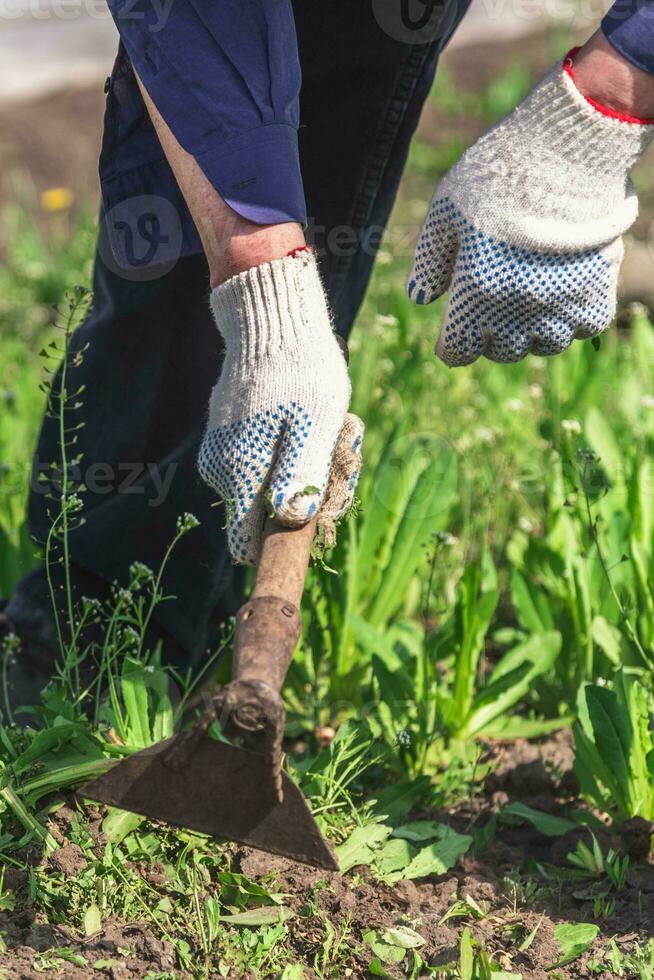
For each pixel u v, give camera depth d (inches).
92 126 546.3
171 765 104.3
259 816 107.1
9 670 172.1
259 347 113.5
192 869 136.6
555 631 189.9
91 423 169.9
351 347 266.4
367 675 200.5
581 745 162.7
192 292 156.5
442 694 189.2
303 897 137.4
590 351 273.7
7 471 225.8
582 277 123.6
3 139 525.0
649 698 169.2
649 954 131.2
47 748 143.2
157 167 144.9
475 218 121.6
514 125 121.5
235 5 117.0
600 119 118.2
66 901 130.3
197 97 116.3
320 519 118.6
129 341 162.6
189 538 167.5
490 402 275.1
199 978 122.6
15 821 138.2
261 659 99.3
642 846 153.0
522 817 167.8
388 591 202.2
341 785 159.6
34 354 335.6
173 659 176.2
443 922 136.4
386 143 159.9
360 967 129.1
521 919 139.2
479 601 188.1
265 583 105.9
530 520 246.4
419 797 168.7
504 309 124.4
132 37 120.0
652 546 193.8
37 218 470.3
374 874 143.3
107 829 138.3
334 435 113.1
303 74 151.9
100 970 122.0
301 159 158.6
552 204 120.3
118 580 171.0
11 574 203.8
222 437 115.4
